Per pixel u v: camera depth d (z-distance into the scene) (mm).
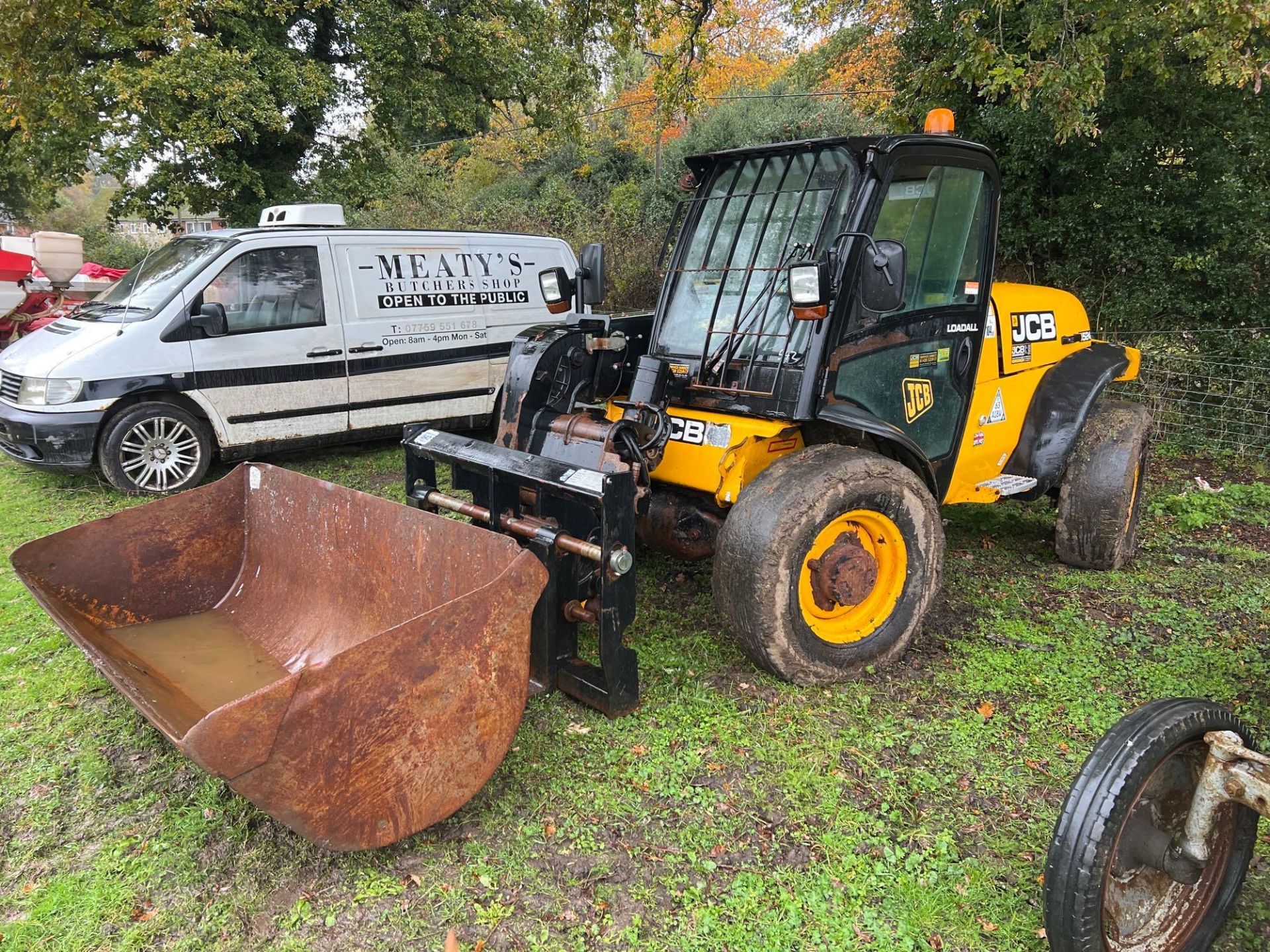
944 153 3850
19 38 8414
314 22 14648
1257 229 7910
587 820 2912
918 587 3891
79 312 7191
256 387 6914
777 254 3926
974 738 3379
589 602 3449
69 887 2637
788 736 3367
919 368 4055
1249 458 7465
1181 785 2279
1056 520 5027
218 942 2430
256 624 3826
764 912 2527
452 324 7848
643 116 19359
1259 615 4473
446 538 3129
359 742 2430
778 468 3594
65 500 6543
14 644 4242
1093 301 8828
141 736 3434
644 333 4500
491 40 15219
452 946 2141
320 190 15391
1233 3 5004
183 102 12094
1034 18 6273
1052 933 2127
